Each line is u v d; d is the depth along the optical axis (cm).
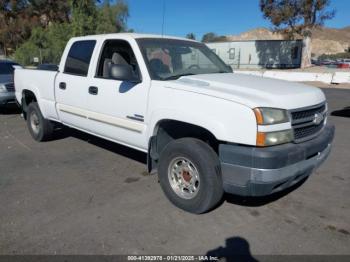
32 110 650
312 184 466
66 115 556
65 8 5288
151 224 361
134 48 436
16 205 400
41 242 327
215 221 368
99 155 584
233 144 338
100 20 3036
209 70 475
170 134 420
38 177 486
